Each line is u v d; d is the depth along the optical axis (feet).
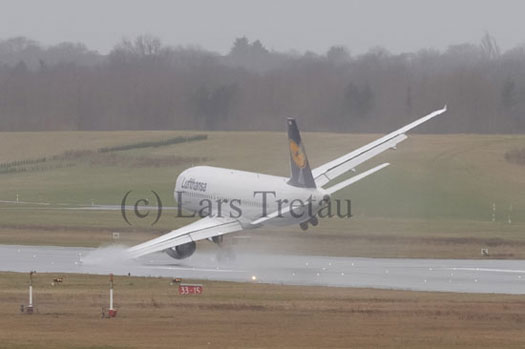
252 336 433.89
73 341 415.85
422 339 428.97
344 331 449.48
